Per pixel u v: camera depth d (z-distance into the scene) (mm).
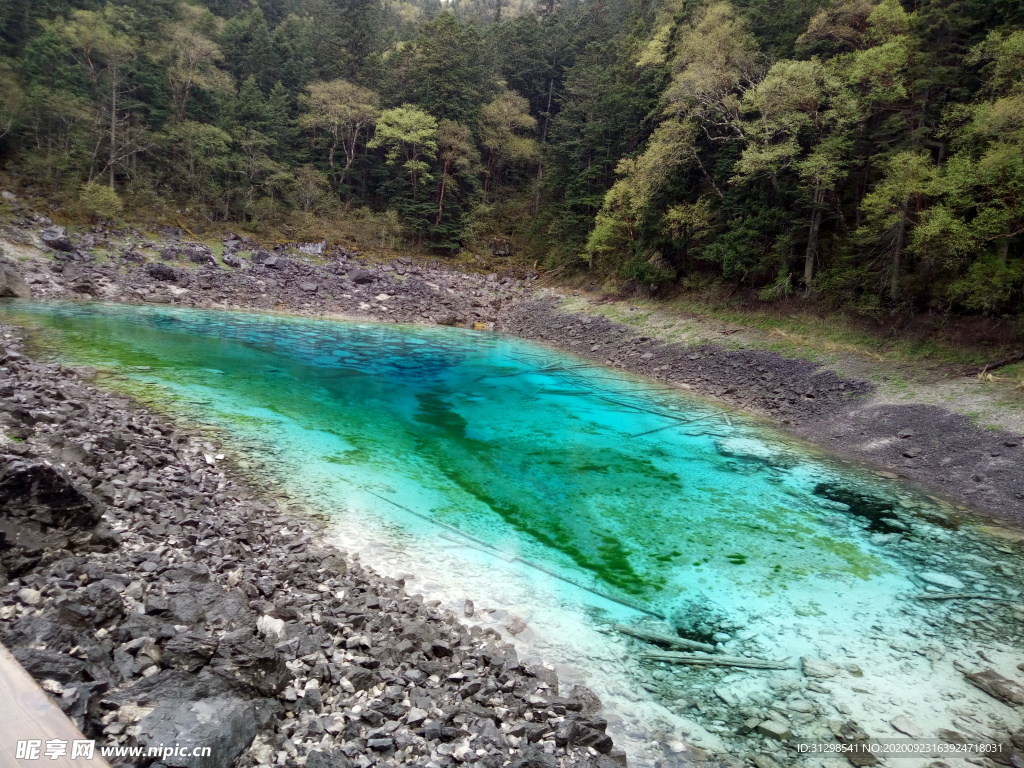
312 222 56312
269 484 12211
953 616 9539
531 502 13141
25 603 5562
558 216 57594
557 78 75250
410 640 7125
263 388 20500
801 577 10609
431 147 59969
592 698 6887
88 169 47156
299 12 90000
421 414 19766
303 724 5191
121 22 53969
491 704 6223
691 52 38625
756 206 34312
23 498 6699
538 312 45688
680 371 29266
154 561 7141
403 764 5000
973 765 6434
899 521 13344
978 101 24266
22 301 32438
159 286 39781
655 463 16422
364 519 11234
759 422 21797
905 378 22234
